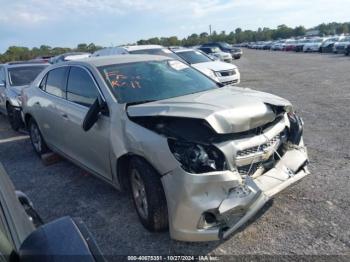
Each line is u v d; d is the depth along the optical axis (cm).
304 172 358
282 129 351
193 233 288
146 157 311
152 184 309
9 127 905
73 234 156
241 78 1694
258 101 339
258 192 294
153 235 338
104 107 376
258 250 302
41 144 580
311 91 1124
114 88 388
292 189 403
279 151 354
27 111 596
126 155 338
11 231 173
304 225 332
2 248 144
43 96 533
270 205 371
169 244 322
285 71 1925
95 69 418
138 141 318
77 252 148
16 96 813
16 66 954
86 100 419
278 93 1133
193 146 292
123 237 339
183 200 286
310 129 656
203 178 282
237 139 304
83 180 490
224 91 396
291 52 4619
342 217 340
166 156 295
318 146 552
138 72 423
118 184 372
